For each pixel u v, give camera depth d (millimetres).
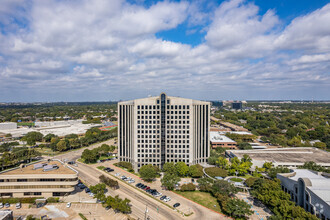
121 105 148250
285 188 97562
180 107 137625
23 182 97562
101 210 88688
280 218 70938
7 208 89438
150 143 138500
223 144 194750
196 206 91562
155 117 137625
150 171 117375
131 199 98562
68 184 98438
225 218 81688
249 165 126938
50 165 107875
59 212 86562
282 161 137000
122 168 145250
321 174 100750
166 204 93375
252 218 80500
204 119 145625
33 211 87312
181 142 138500
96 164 154875
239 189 105625
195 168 124688
